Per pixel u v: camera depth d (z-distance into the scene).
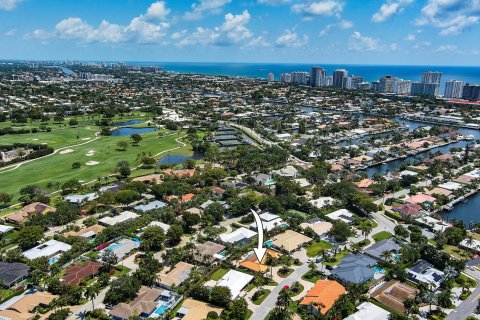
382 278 164.38
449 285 155.25
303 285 159.38
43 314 139.12
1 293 151.75
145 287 155.12
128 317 134.88
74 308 143.75
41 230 195.00
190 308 142.62
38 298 144.62
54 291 150.75
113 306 144.25
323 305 139.50
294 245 190.25
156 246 188.38
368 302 145.50
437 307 143.25
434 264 175.62
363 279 159.25
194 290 151.88
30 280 160.50
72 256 178.50
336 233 197.12
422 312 141.88
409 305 140.25
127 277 153.12
